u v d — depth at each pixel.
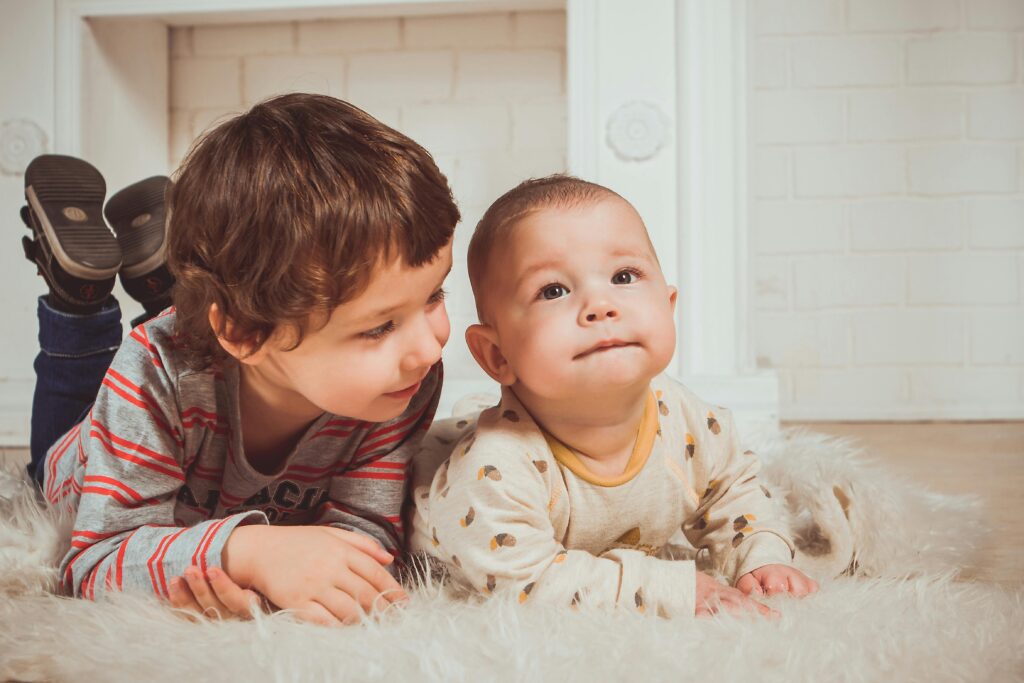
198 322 0.86
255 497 1.02
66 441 1.10
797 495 1.12
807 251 2.59
